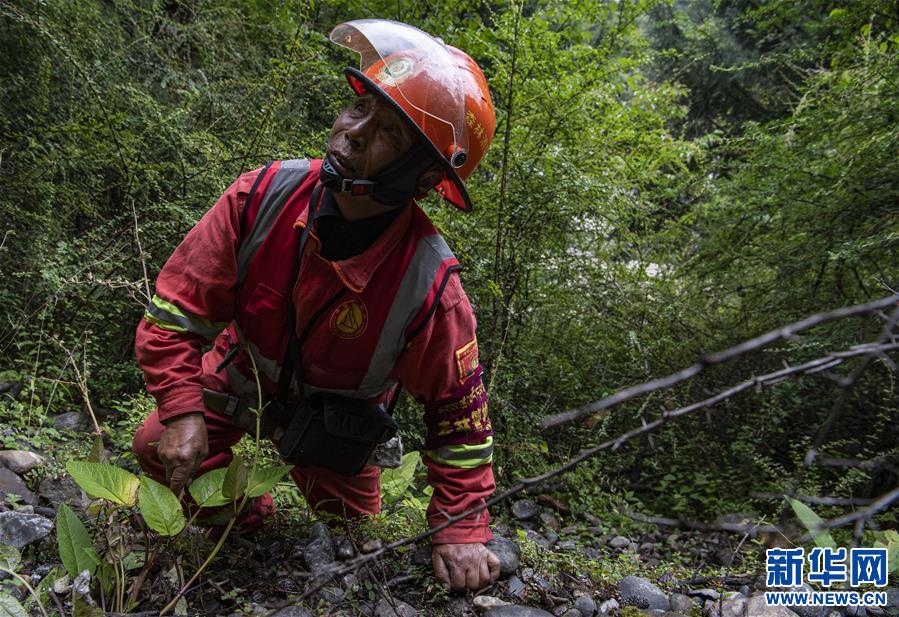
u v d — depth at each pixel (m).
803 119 4.43
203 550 2.29
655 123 5.39
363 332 2.08
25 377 3.34
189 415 2.01
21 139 3.62
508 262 3.66
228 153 3.76
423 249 2.09
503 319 3.61
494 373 3.34
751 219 4.56
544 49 3.88
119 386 3.58
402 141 1.89
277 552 2.44
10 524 2.23
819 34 5.89
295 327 2.09
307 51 4.07
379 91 1.85
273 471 2.09
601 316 4.25
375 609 2.21
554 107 3.86
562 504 3.50
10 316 3.40
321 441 2.21
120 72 4.16
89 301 3.50
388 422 2.26
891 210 3.92
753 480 3.71
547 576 2.53
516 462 3.54
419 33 2.08
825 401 3.93
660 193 5.21
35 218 3.55
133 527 2.31
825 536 1.70
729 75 9.15
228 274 2.05
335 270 1.98
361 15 4.88
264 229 2.04
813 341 3.69
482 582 2.33
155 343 2.03
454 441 2.30
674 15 8.92
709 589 2.75
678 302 4.63
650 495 3.88
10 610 1.73
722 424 4.13
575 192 3.58
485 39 4.33
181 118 3.86
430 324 2.11
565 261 4.00
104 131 3.54
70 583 1.95
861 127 4.07
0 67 3.74
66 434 3.20
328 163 1.92
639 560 3.05
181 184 3.71
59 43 3.41
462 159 2.00
